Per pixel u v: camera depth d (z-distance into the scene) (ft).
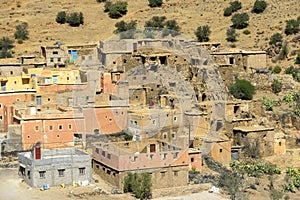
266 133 365.40
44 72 407.64
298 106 405.39
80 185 305.32
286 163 350.43
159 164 304.30
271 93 432.25
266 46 514.68
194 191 301.22
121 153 306.96
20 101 384.88
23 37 573.74
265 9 589.73
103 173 313.73
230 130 365.61
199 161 329.31
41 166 301.43
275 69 474.08
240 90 412.57
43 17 617.62
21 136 346.33
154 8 633.20
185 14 609.01
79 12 627.05
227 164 346.54
